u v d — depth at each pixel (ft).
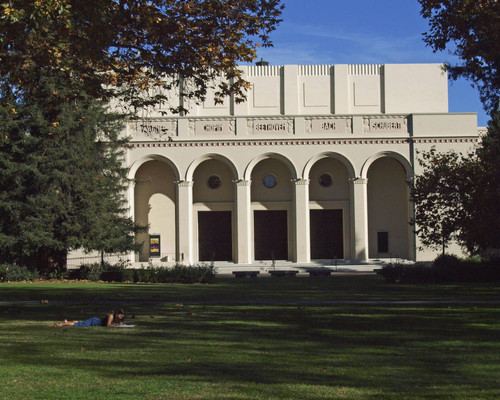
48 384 29.60
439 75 168.45
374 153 160.66
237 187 161.17
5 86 86.94
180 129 161.58
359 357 36.06
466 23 64.75
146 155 160.76
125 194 159.53
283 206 169.07
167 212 169.07
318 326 48.52
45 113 111.65
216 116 161.99
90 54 56.18
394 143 160.56
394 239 168.96
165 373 31.99
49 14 48.01
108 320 49.01
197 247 168.66
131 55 62.75
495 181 93.04
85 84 62.03
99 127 123.34
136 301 70.74
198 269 112.68
